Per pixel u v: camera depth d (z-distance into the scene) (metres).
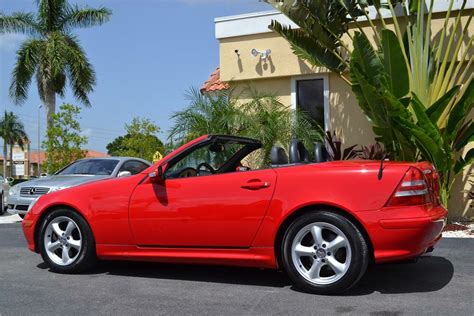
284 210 4.84
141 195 5.43
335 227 4.68
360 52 8.35
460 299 4.62
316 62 10.34
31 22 23.62
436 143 7.99
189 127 10.70
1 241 8.59
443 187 8.84
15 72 23.16
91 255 5.70
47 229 5.91
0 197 14.16
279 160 5.48
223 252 5.11
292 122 10.38
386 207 4.57
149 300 4.75
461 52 10.23
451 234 8.31
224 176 5.19
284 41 11.64
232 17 12.04
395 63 8.09
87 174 11.16
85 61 23.52
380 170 4.65
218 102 10.84
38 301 4.75
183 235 5.23
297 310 4.34
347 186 4.70
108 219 5.54
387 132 8.79
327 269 4.88
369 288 5.03
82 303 4.67
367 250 4.64
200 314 4.30
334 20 9.72
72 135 17.39
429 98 9.18
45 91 23.25
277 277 5.58
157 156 14.12
